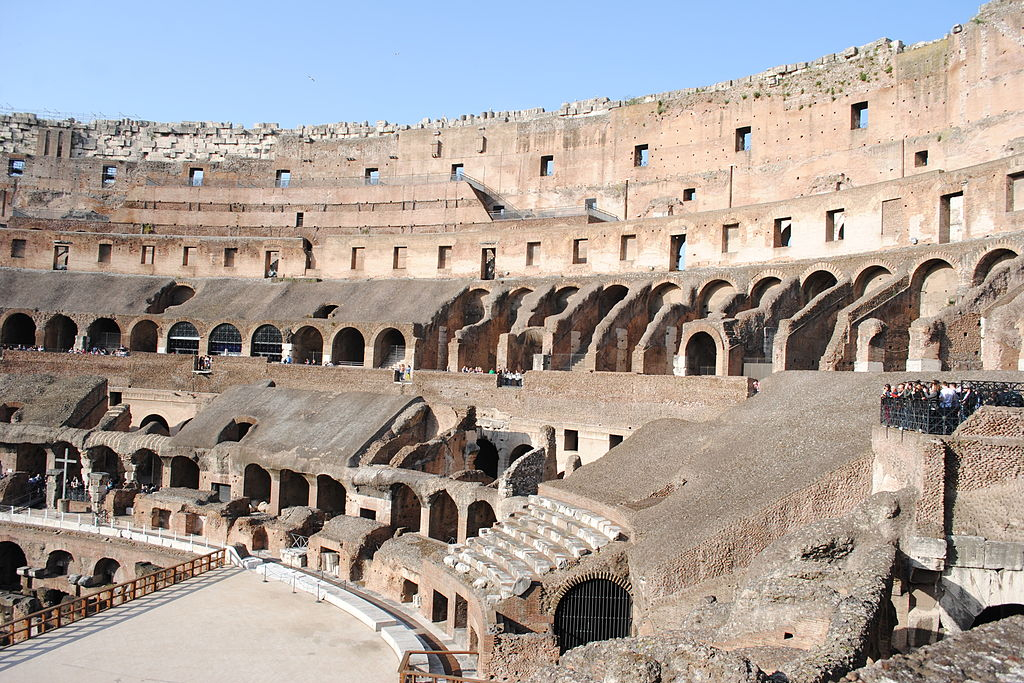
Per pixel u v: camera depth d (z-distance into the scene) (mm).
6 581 49125
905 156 59062
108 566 45750
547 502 34312
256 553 42469
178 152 94562
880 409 26734
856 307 42688
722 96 70688
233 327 69000
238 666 26812
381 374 58219
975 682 13914
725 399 40875
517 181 81875
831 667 15188
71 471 55625
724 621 20766
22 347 68562
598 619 26578
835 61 64438
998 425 21469
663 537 25703
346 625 31391
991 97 53375
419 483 41625
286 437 50781
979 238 43406
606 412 46625
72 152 94812
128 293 74750
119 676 25812
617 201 75562
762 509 23984
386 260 75875
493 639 25062
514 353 58062
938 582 20344
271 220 84688
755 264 56156
